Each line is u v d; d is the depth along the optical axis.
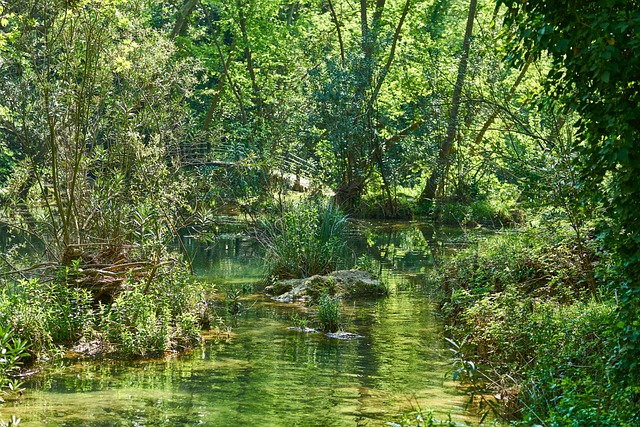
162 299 11.91
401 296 15.46
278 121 26.31
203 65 35.97
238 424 7.39
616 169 5.89
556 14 5.75
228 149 21.53
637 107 5.47
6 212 14.88
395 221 32.06
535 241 12.09
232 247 23.08
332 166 31.75
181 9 34.56
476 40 24.50
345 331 12.08
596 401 6.33
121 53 14.19
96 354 10.31
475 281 12.53
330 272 16.83
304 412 7.84
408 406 8.04
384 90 34.91
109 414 7.62
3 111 13.88
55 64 13.59
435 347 10.97
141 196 13.95
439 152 30.98
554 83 6.23
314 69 31.77
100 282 11.84
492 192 26.78
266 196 20.56
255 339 11.52
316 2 38.41
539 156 12.05
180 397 8.32
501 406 7.89
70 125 13.71
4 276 13.02
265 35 35.59
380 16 34.66
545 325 8.57
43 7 12.75
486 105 24.56
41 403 7.97
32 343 9.52
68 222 12.43
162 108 15.20
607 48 5.30
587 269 9.93
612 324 6.79
